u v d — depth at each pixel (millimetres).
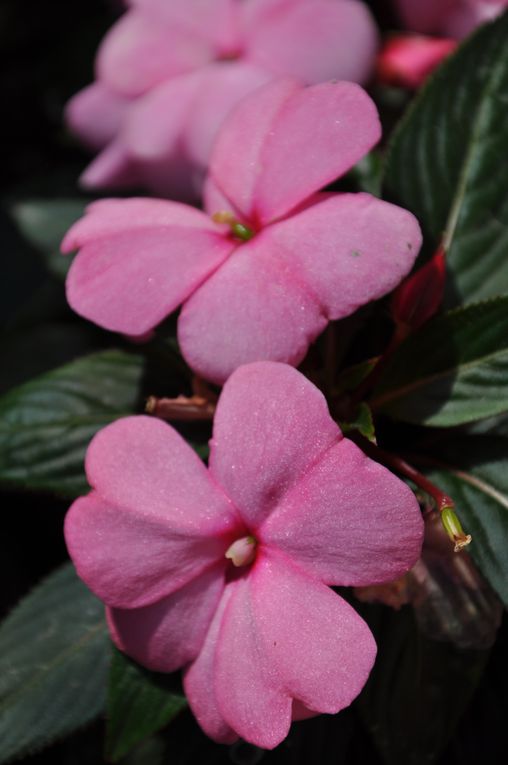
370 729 387
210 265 363
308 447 346
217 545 354
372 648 341
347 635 342
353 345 395
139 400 404
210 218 378
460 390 375
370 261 354
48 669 399
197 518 352
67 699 396
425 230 400
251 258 361
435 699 385
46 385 404
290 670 343
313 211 364
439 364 376
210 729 358
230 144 380
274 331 354
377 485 342
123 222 374
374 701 385
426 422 375
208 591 356
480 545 372
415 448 388
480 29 402
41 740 392
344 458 344
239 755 403
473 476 380
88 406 403
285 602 346
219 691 350
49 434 399
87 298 365
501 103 403
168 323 405
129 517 353
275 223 367
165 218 374
